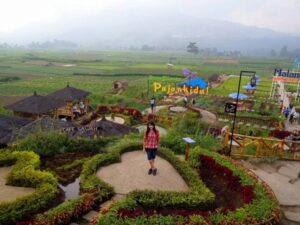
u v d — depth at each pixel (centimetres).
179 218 904
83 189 1112
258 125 3688
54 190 1072
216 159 1388
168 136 1777
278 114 4447
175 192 1070
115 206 949
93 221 889
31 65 13425
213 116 3838
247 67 15338
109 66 13650
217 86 8012
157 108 4647
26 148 1485
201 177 1329
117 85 7325
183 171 1279
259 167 1513
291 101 5175
